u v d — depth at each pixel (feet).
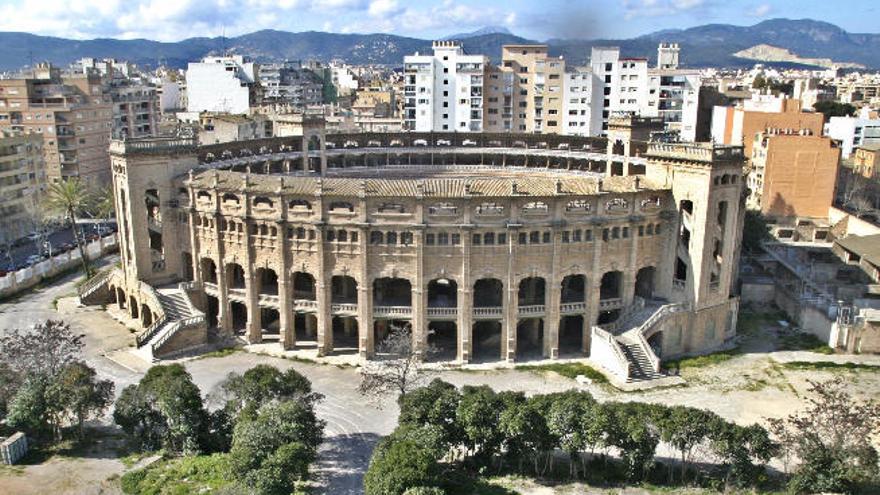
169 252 343.05
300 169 438.40
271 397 228.02
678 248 318.86
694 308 313.12
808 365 306.14
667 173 317.22
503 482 211.41
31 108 576.20
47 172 585.63
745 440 205.46
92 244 481.87
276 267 308.60
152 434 229.25
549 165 476.54
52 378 233.96
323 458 227.61
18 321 350.02
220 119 573.33
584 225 298.97
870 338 320.91
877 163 592.60
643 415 210.79
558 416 210.59
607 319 331.57
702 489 207.10
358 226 291.58
